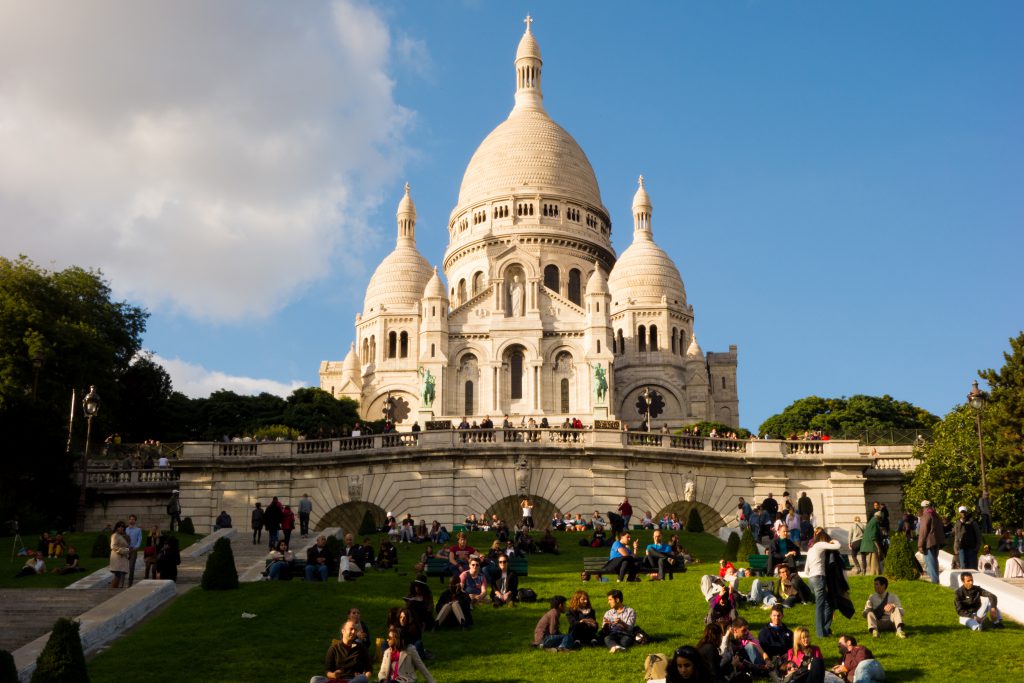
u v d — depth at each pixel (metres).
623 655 29.20
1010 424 62.56
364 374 151.00
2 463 62.59
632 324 150.75
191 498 64.00
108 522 65.50
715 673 25.17
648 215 165.12
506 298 144.38
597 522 56.44
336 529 55.56
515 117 175.62
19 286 80.69
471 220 166.25
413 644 28.53
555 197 163.62
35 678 24.03
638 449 61.66
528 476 60.72
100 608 33.53
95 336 81.62
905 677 27.19
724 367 159.38
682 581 38.38
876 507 43.38
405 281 160.50
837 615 33.06
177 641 31.05
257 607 34.91
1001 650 29.06
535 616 33.97
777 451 64.62
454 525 58.22
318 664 29.12
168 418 105.94
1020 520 61.44
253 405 116.25
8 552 50.47
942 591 35.50
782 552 41.34
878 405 125.12
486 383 137.12
